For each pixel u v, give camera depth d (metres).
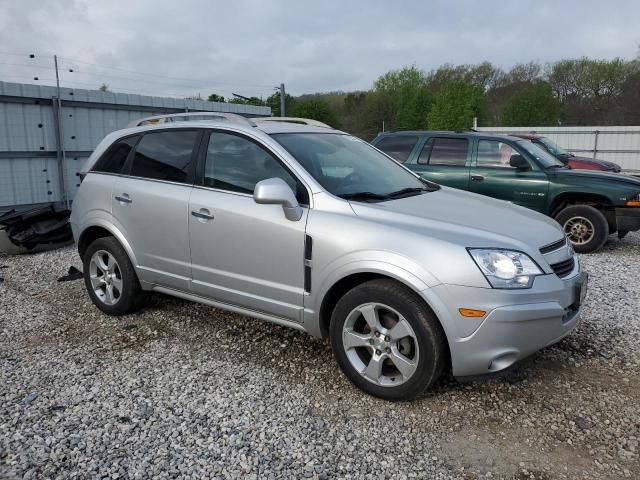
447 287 3.04
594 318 4.81
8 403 3.34
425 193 4.11
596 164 13.21
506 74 52.94
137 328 4.60
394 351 3.26
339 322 3.43
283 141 3.96
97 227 4.84
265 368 3.83
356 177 3.99
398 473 2.69
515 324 3.02
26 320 4.86
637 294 5.55
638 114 40.91
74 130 11.27
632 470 2.71
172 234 4.23
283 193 3.46
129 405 3.32
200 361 3.95
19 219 7.62
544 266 3.20
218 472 2.69
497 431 3.06
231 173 4.00
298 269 3.57
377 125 51.62
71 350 4.16
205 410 3.27
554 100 40.66
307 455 2.83
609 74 43.97
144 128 4.68
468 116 39.78
